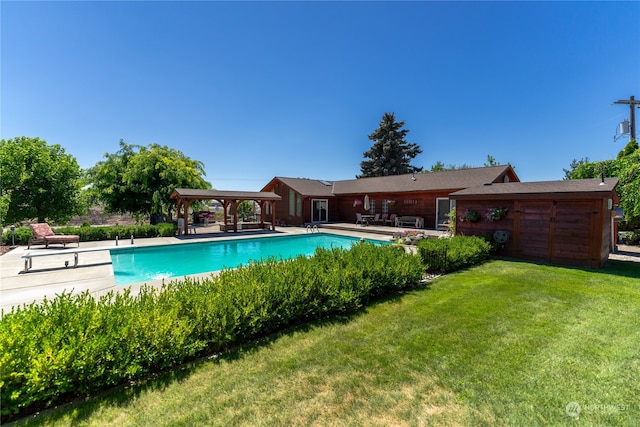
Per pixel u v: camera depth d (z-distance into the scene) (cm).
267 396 242
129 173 1894
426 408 227
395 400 237
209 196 1611
